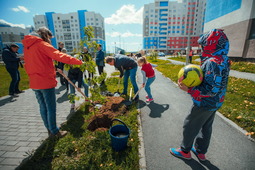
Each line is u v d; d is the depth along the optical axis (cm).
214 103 166
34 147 249
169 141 265
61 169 196
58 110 406
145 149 244
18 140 270
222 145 249
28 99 525
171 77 837
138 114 371
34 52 222
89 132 283
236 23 1438
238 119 317
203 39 169
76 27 7362
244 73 898
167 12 7419
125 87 504
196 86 169
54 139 262
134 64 456
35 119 360
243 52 1376
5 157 225
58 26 7394
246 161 214
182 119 348
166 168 205
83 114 364
